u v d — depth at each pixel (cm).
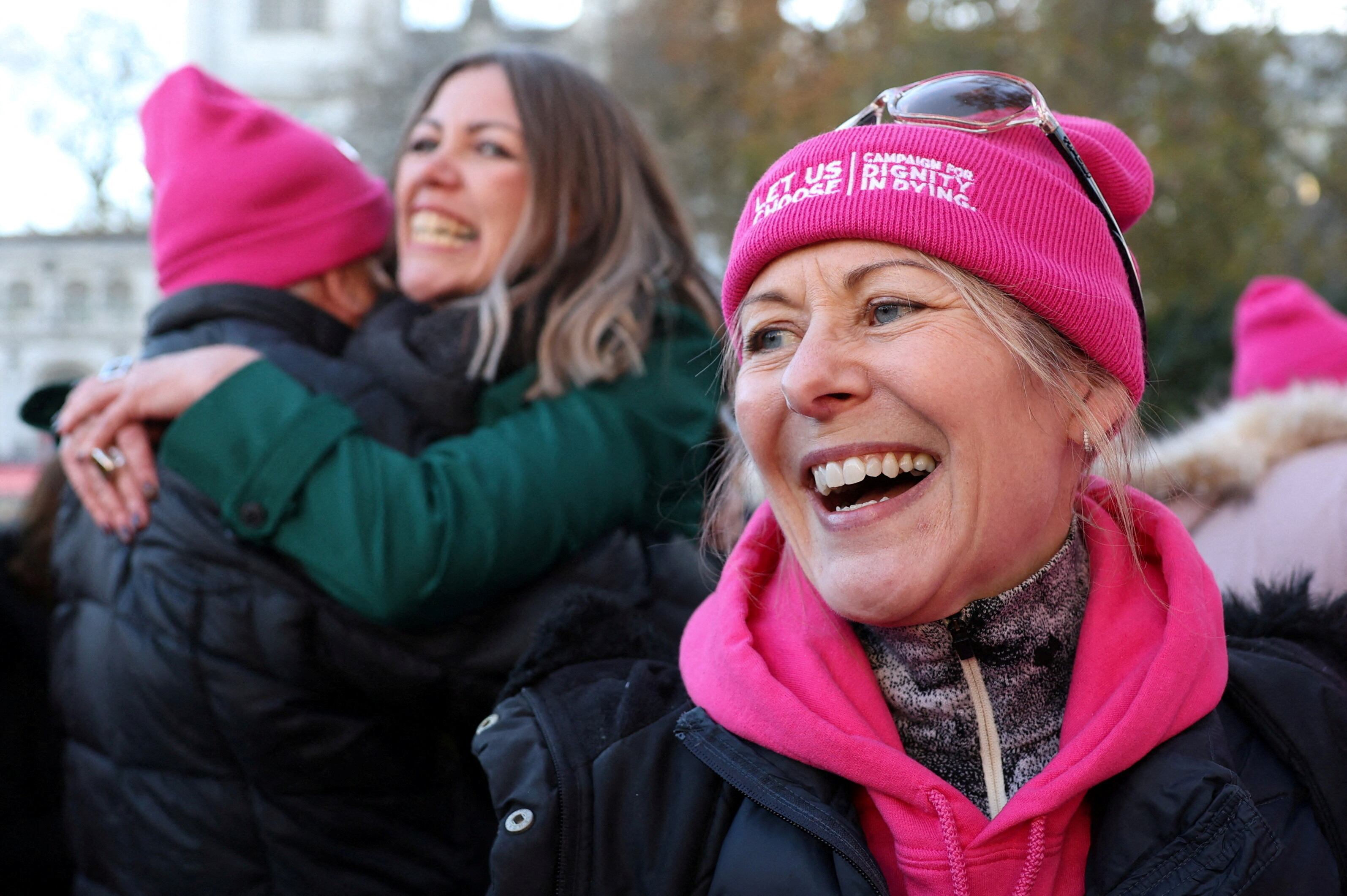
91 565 159
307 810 145
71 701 156
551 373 165
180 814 144
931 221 96
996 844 95
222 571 146
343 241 183
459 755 154
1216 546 155
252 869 143
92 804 151
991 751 104
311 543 145
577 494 156
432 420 165
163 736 145
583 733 109
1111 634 105
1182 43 981
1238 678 108
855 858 95
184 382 154
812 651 107
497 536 148
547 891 101
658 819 104
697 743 105
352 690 147
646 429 168
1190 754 99
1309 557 144
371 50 1983
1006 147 103
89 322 1614
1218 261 938
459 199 183
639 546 165
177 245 177
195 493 151
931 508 98
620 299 172
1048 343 100
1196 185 941
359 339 177
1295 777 103
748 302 106
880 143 101
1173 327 851
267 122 183
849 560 99
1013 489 99
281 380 155
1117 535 111
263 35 2261
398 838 148
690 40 1545
